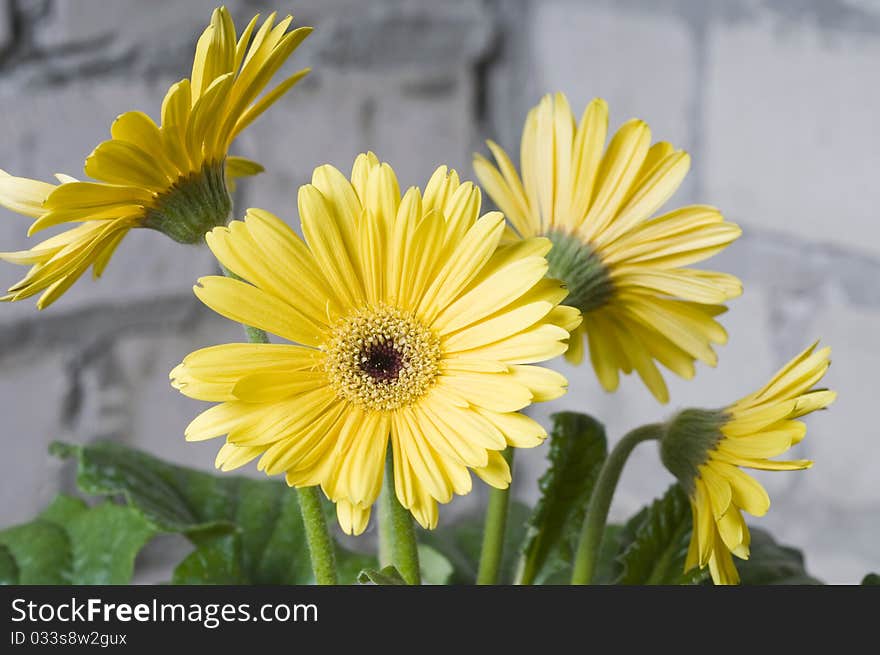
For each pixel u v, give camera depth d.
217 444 0.99
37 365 0.89
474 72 1.08
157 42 0.90
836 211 0.83
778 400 0.45
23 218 0.86
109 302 0.91
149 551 0.98
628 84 0.98
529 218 0.50
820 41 0.82
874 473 0.85
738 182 0.91
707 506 0.45
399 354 0.43
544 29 1.05
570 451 0.54
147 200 0.44
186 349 0.96
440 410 0.43
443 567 0.58
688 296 0.48
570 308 0.43
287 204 0.98
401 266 0.43
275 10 0.94
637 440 0.48
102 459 0.58
